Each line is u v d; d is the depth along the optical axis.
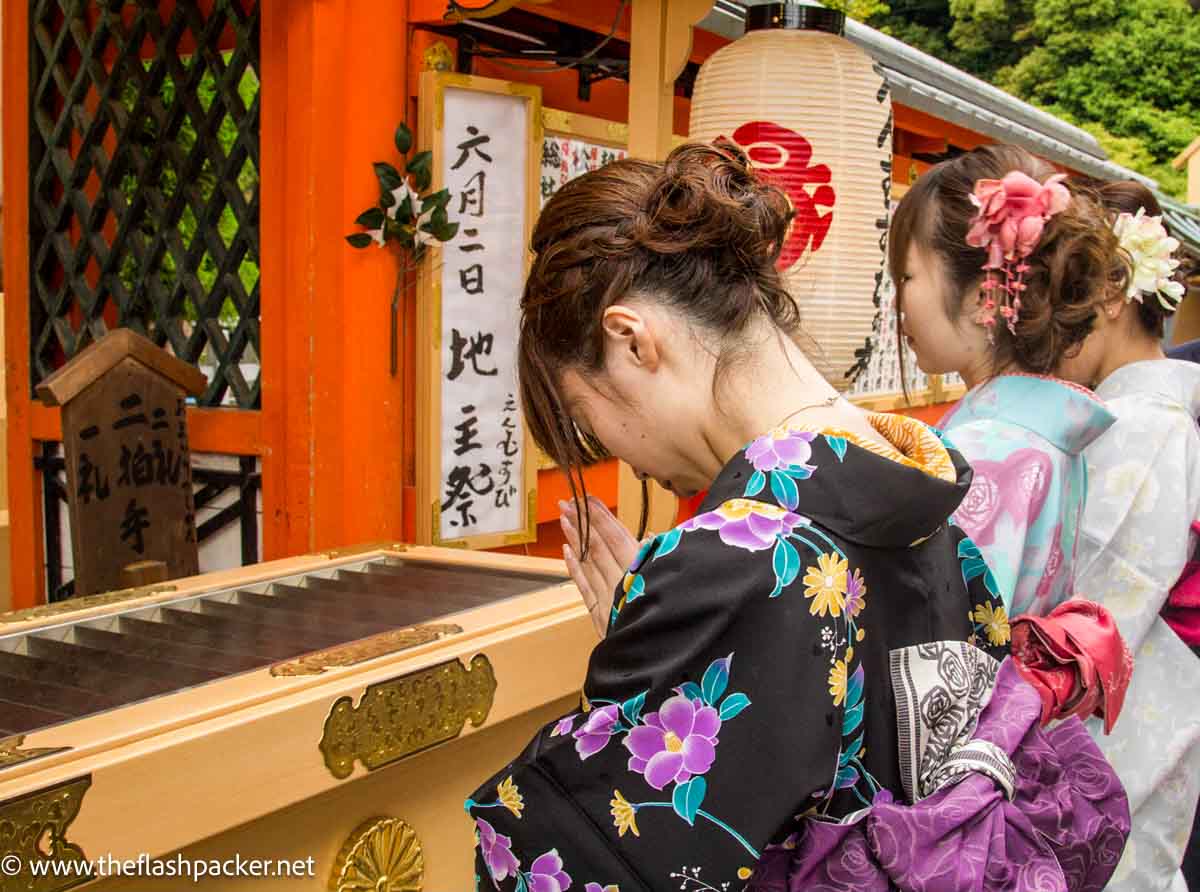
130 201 3.10
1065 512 1.58
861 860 0.95
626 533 1.22
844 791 0.97
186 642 1.74
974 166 1.64
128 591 1.98
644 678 0.92
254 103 2.73
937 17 23.39
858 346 2.48
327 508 2.66
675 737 0.90
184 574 2.60
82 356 2.38
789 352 1.05
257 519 2.83
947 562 1.12
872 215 2.46
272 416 2.72
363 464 2.68
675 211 1.00
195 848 1.32
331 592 2.07
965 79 4.83
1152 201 2.14
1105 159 7.02
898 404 5.19
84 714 1.36
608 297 1.02
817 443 0.97
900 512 0.97
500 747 1.85
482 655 1.68
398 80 2.67
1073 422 1.54
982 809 0.98
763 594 0.90
